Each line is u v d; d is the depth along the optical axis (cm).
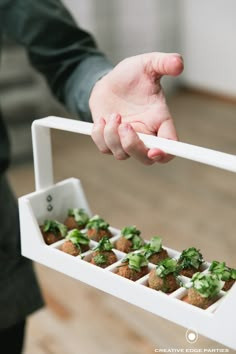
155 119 77
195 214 257
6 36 108
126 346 171
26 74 349
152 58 75
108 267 73
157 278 69
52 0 106
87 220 84
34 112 355
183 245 228
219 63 439
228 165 61
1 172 113
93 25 423
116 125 70
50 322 184
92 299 196
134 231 80
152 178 304
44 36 101
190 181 297
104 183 300
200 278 67
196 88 465
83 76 92
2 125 112
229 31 425
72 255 77
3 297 119
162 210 263
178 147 66
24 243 80
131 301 69
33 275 125
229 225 244
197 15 445
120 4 431
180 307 65
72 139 376
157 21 455
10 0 103
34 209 81
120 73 78
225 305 62
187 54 465
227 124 384
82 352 169
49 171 83
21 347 128
